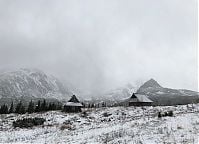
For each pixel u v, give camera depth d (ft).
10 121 177.68
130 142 64.18
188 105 185.06
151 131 76.54
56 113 234.58
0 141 94.07
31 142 84.33
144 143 61.26
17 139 99.55
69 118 183.52
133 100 302.04
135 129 84.69
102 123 137.90
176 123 86.12
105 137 76.89
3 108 331.16
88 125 137.28
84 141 74.43
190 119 91.15
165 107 202.69
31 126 148.36
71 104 265.75
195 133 66.03
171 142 59.26
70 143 74.13
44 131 123.34
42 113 242.58
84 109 293.23
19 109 329.93
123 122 119.55
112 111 211.61
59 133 108.99
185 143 56.70
